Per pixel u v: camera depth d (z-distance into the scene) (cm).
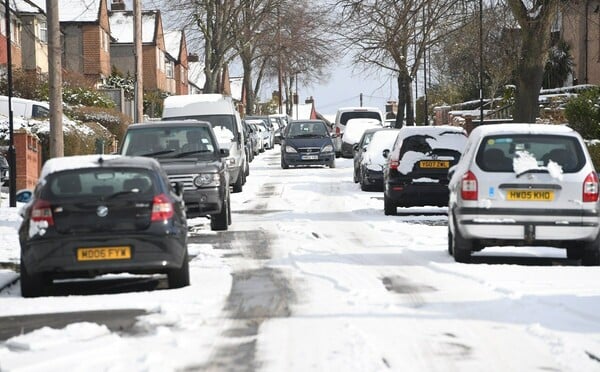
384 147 7738
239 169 7612
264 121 16250
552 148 3581
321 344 2156
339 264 3547
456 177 3703
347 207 6288
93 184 3086
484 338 2212
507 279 3109
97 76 17000
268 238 4522
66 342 2228
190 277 3306
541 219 3494
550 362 1978
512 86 12044
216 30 15075
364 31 8262
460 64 12219
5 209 6078
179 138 5119
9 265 3809
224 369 1941
